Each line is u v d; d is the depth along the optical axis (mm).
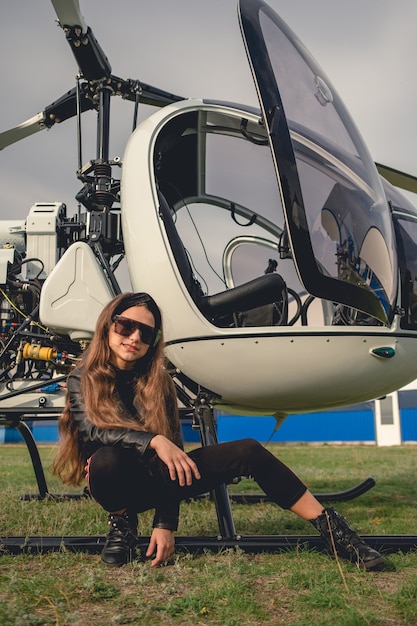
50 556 1967
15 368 3320
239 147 3486
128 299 1964
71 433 1996
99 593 1581
